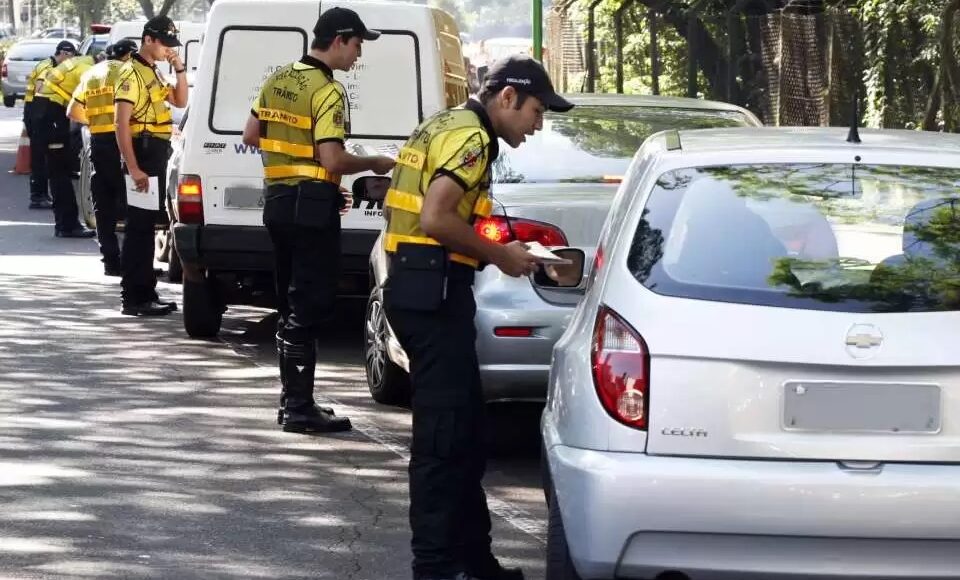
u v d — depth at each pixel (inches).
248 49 514.6
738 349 219.0
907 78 771.4
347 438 396.8
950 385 218.2
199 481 348.2
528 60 262.7
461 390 268.5
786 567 216.8
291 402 402.0
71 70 848.3
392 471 362.9
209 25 514.6
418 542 271.4
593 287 245.4
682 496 216.1
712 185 239.0
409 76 522.0
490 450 385.1
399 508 329.7
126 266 594.6
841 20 812.6
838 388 218.4
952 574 216.5
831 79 810.8
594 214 350.0
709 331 220.7
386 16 520.1
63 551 291.9
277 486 346.0
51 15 4953.3
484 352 349.7
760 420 219.0
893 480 214.7
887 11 768.3
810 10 914.7
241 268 517.0
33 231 893.2
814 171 240.4
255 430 402.3
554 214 348.8
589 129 397.7
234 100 514.6
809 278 224.5
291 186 389.4
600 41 1211.9
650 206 238.7
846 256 227.8
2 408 422.3
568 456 226.5
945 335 218.7
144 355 511.5
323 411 404.8
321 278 395.5
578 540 222.2
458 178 256.2
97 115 679.1
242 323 588.1
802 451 217.6
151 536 303.7
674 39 1067.3
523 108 261.6
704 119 410.9
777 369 219.0
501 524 319.9
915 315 220.1
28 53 2481.5
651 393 220.8
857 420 218.4
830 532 214.8
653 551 218.4
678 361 220.7
